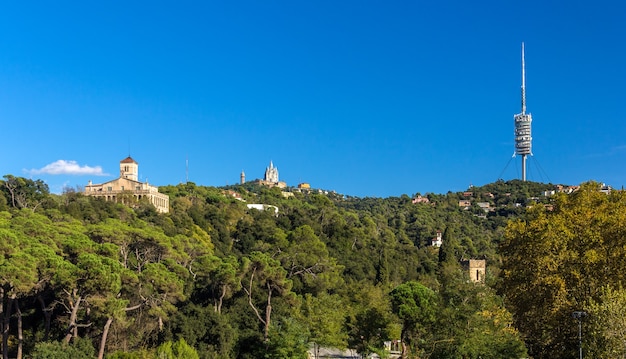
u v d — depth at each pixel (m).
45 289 65.19
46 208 114.38
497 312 60.84
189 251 93.50
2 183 118.12
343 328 75.81
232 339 69.94
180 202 175.00
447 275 67.19
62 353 56.47
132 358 53.88
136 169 184.38
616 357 47.62
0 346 67.00
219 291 76.31
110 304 59.12
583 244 58.47
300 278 95.44
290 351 65.06
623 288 53.72
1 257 57.97
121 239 79.50
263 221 145.88
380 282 112.38
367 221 198.00
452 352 57.62
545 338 60.22
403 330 68.88
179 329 67.75
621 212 58.84
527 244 61.06
